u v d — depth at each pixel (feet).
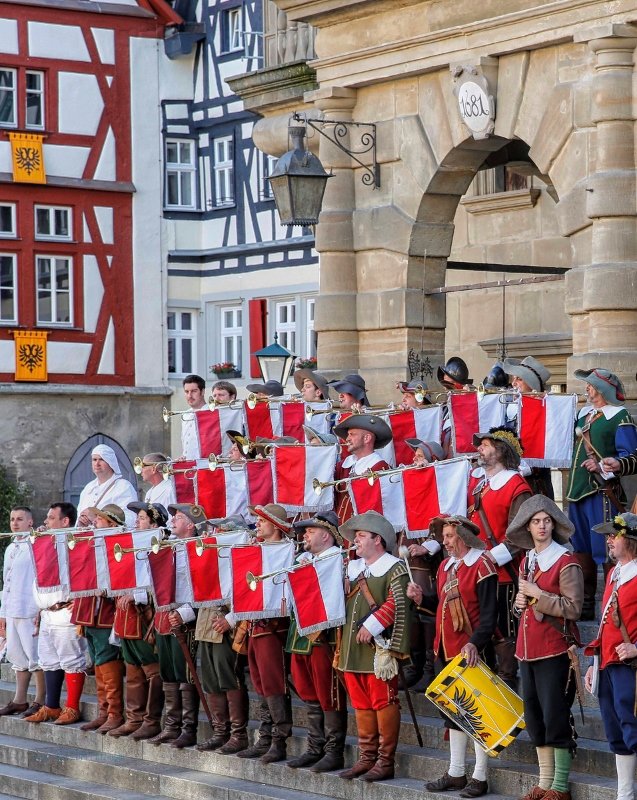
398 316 63.82
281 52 78.07
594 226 55.47
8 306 130.21
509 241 75.72
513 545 41.45
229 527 49.52
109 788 51.31
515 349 75.05
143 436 135.44
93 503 57.77
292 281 126.21
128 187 134.31
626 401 54.65
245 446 50.37
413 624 44.70
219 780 48.32
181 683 51.24
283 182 62.13
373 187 65.00
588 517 47.67
